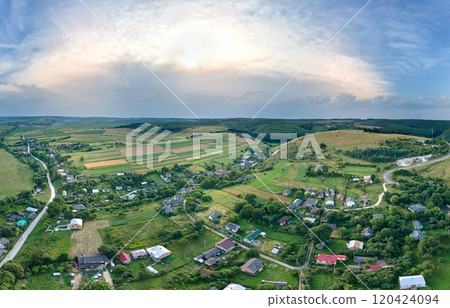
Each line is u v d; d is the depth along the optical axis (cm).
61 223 9638
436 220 8200
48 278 6619
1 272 6259
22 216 10006
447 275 6350
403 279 6200
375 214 8906
